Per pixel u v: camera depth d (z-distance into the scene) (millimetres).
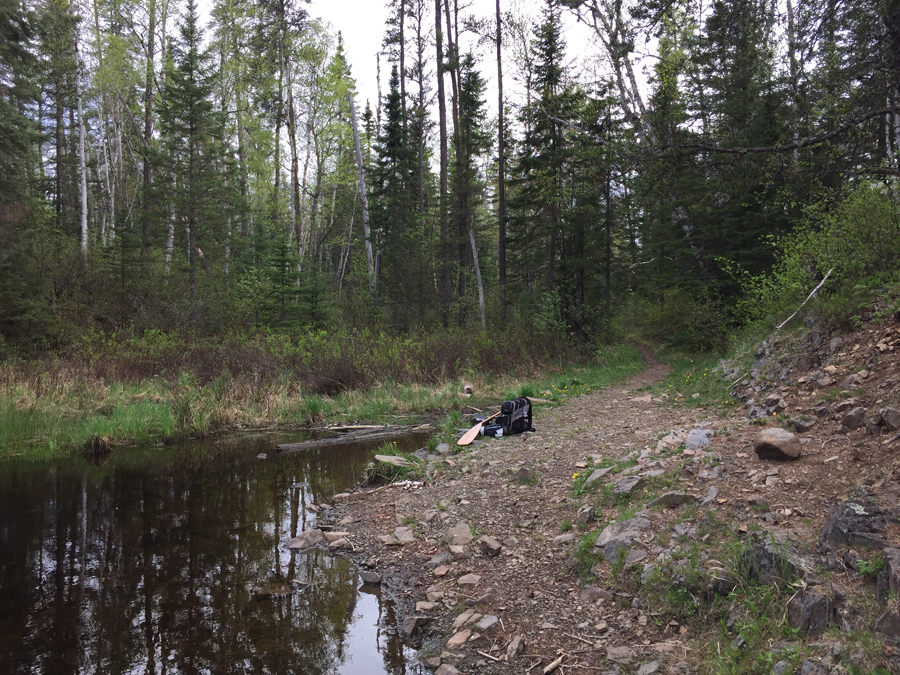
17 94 14430
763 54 7051
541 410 10031
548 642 3082
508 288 23641
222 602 3973
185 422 10000
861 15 5438
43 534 5309
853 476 3510
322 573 4426
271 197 31016
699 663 2602
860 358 5613
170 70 21625
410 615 3621
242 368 12906
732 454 4602
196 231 21547
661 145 5918
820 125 5910
